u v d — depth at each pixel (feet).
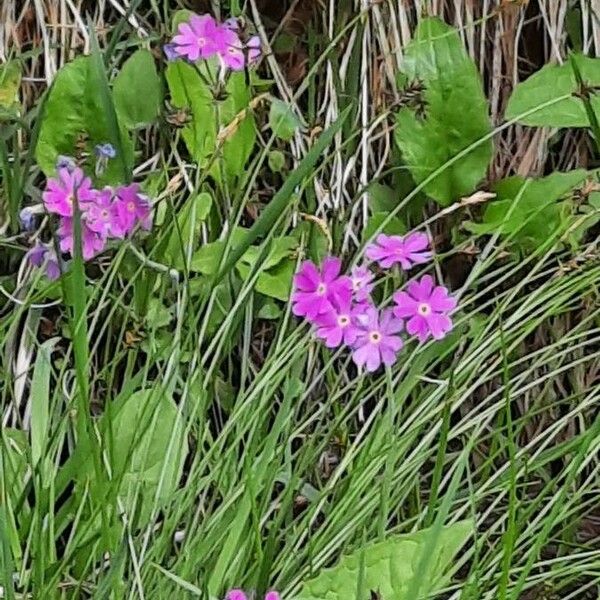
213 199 1.56
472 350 1.48
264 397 1.44
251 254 1.52
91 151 1.53
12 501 1.38
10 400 1.51
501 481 1.50
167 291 1.54
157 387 1.44
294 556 1.40
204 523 1.39
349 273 1.52
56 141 1.53
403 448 1.44
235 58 1.49
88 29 1.53
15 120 1.53
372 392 1.48
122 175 1.52
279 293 1.52
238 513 1.35
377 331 1.42
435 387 1.50
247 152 1.54
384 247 1.46
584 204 1.56
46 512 1.37
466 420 1.48
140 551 1.38
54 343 1.48
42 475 1.38
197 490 1.41
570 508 1.51
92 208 1.43
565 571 1.41
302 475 1.47
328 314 1.42
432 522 1.37
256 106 1.55
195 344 1.44
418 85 1.51
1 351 1.48
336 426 1.45
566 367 1.49
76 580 1.36
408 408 1.49
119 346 1.46
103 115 1.52
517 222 1.55
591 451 1.47
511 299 1.50
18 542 1.34
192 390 1.48
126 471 1.39
